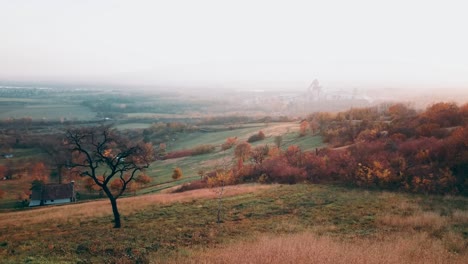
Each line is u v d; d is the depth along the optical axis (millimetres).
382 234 21609
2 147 119062
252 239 21219
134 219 32344
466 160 37406
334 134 76062
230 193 41438
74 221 33688
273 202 34844
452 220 24656
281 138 91125
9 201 79500
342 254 14883
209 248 19547
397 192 36844
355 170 43656
